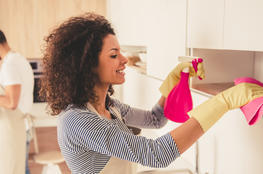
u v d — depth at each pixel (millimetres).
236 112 1207
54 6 3277
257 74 1280
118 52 958
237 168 1224
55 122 4125
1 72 2068
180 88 1115
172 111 1146
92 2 3316
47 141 3723
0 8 3234
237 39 900
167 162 816
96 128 855
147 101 2256
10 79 2023
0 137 2141
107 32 943
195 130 822
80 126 864
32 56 3348
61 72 923
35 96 3523
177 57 1311
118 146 833
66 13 3295
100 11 3344
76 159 912
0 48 2055
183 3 1229
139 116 1231
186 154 1673
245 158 1173
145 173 1415
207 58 1284
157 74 1589
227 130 1274
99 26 922
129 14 2115
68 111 919
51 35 984
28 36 3311
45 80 1004
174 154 809
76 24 916
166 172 1433
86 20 926
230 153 1265
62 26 947
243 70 1318
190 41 1191
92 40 891
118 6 2531
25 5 3256
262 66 1239
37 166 3131
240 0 875
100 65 929
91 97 940
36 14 3279
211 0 1028
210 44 1052
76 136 873
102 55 917
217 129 1346
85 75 911
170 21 1370
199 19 1112
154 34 1596
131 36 2082
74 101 931
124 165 1027
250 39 840
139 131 1481
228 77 1326
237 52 1286
